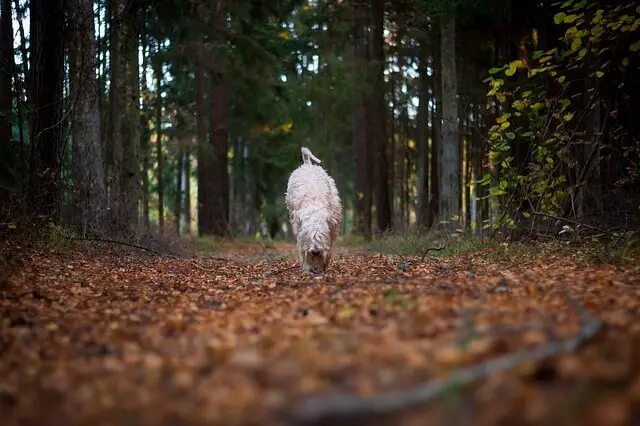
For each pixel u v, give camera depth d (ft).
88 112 50.08
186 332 16.94
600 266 27.35
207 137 94.48
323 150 105.29
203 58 80.18
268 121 102.06
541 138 37.29
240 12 73.26
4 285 25.55
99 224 49.03
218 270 38.34
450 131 57.00
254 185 128.88
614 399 9.14
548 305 17.47
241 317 18.61
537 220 40.91
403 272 30.94
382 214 81.35
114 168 59.41
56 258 37.88
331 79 86.22
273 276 32.91
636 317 15.21
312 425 9.35
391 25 85.30
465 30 64.95
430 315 16.34
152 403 10.59
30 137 44.09
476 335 13.37
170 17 61.98
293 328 16.37
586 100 46.55
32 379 12.55
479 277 25.72
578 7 32.76
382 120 82.02
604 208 41.47
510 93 37.50
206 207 96.12
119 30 57.36
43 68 44.55
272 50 80.64
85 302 22.71
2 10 51.67
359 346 13.15
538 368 10.84
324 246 31.24
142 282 30.45
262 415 9.70
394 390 10.50
